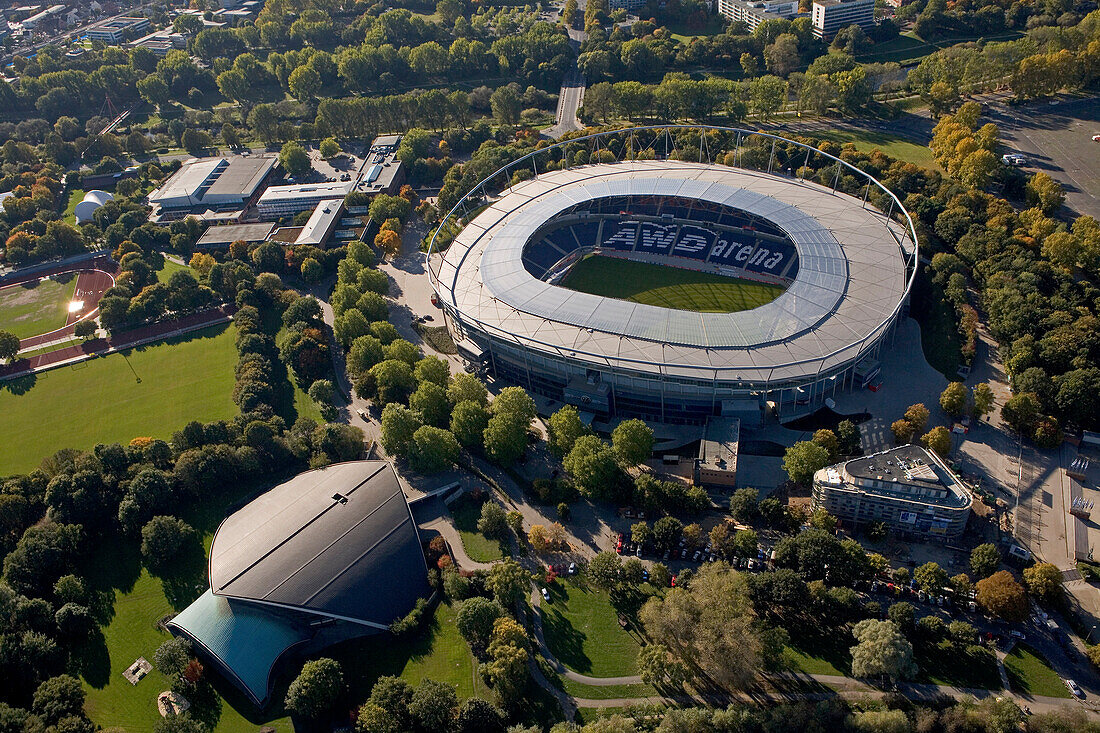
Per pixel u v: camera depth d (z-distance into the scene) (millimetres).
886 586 168125
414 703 145750
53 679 157000
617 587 174250
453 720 144625
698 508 186125
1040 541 175000
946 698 145875
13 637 164750
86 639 172375
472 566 182125
